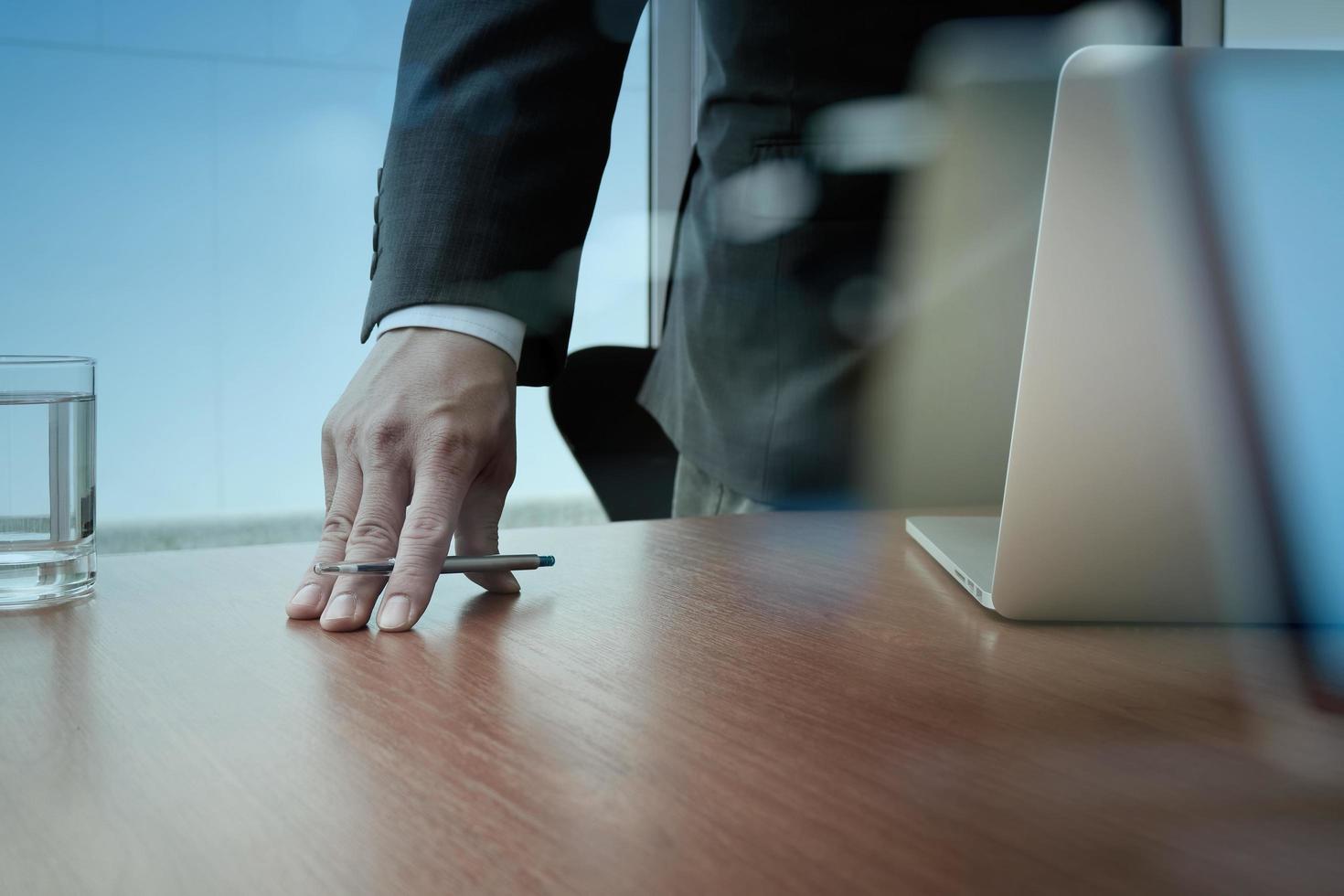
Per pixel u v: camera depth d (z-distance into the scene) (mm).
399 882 276
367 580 583
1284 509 536
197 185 2930
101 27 2818
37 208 2830
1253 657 507
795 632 557
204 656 512
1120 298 526
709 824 312
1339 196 504
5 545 621
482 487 683
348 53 2990
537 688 456
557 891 270
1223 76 503
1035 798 333
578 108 740
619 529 898
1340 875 279
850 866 284
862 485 1203
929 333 1184
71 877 281
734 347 1232
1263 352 521
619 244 3041
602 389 1600
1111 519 546
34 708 433
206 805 330
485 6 740
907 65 1137
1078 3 1158
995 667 490
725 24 1154
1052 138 514
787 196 1168
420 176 706
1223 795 338
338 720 414
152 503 2977
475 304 671
